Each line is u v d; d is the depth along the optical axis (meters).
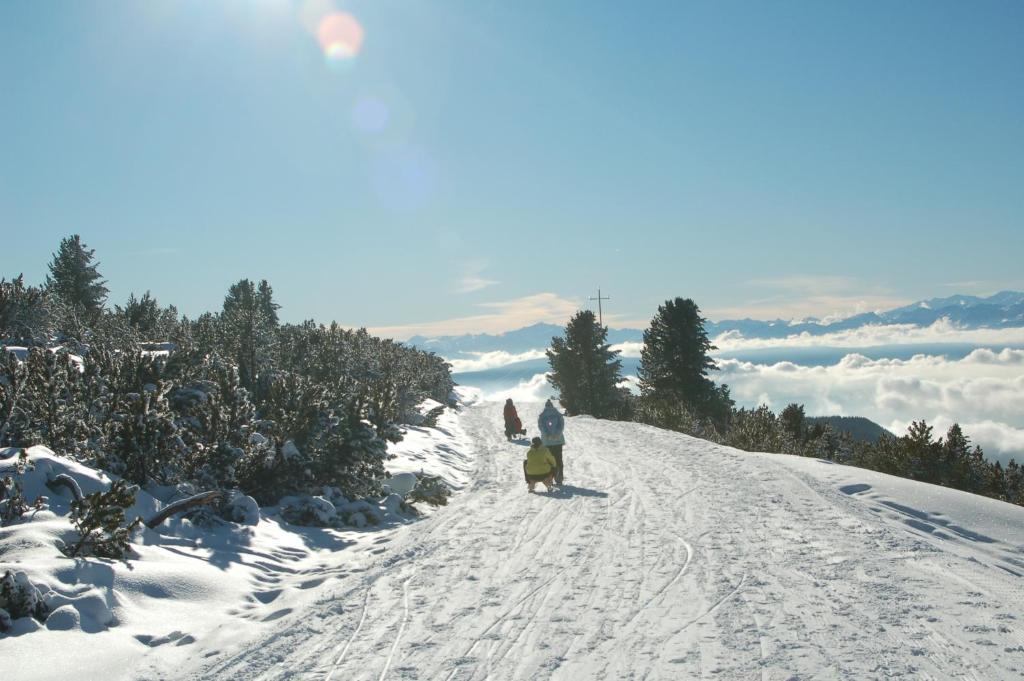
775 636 5.37
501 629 5.78
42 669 4.71
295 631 5.81
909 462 20.83
